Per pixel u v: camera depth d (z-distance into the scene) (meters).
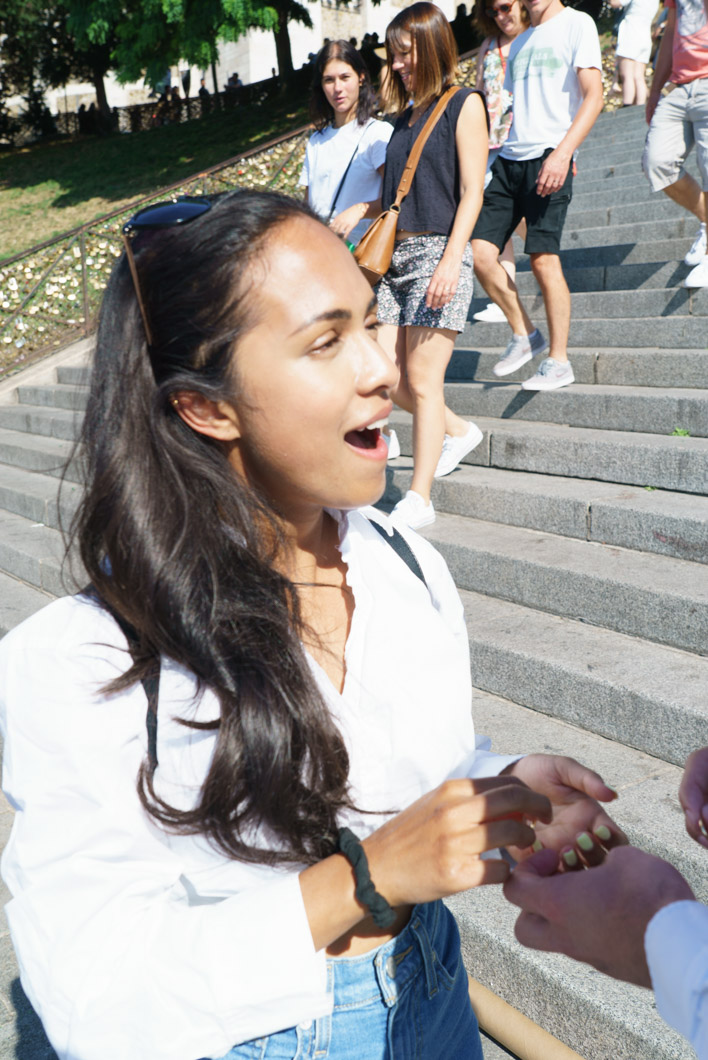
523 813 0.85
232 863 0.95
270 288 0.89
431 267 3.61
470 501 4.06
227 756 0.88
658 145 4.92
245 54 33.12
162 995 0.82
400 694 1.03
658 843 2.16
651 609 2.97
